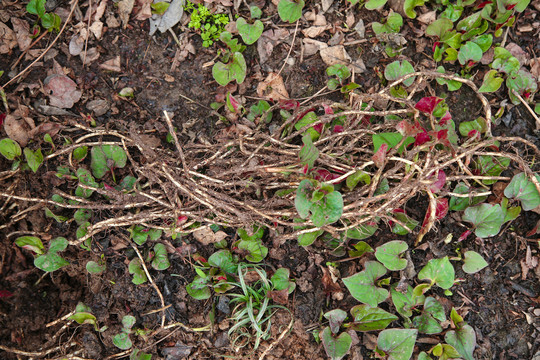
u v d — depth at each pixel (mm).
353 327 818
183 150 846
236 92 872
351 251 840
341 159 833
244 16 880
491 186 854
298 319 830
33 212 834
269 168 803
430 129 837
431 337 832
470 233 848
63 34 868
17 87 851
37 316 825
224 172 809
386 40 869
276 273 829
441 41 863
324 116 812
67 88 855
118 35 872
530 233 843
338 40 878
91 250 827
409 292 822
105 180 845
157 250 830
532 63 876
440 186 805
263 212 810
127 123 857
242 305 831
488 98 875
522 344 836
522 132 870
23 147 838
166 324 828
